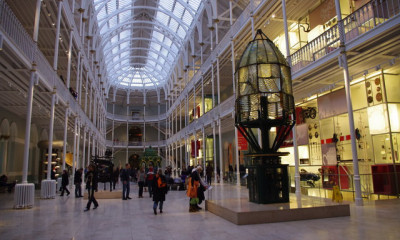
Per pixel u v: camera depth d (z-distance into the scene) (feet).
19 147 74.59
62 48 67.77
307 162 59.36
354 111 48.60
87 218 27.99
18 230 22.72
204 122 90.84
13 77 41.14
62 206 37.29
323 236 18.71
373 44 33.83
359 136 47.34
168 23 119.65
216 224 23.49
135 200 44.24
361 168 46.85
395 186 39.96
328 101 53.52
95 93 107.96
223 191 51.11
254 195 28.14
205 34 103.55
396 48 34.94
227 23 88.63
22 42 34.14
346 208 25.53
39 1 39.32
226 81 105.60
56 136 108.78
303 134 60.23
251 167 28.55
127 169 46.06
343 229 20.51
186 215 28.63
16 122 72.43
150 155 135.03
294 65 47.78
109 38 115.75
